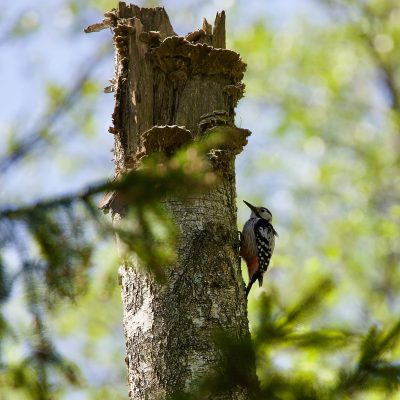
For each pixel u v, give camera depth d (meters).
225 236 10.15
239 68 11.04
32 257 5.18
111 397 19.33
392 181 27.75
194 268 9.67
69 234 5.22
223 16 11.32
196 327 9.34
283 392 5.07
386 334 5.30
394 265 25.77
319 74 28.36
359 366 5.19
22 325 5.64
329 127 28.77
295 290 18.97
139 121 10.53
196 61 10.80
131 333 9.56
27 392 5.32
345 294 21.11
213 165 10.35
